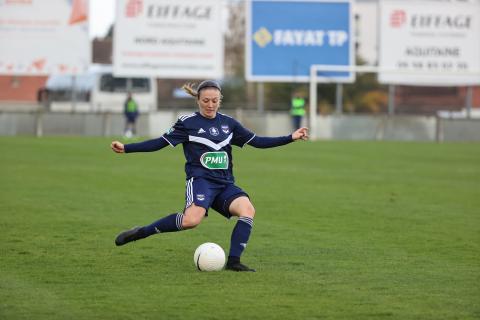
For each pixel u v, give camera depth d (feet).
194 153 85.71
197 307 69.77
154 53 382.01
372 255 96.43
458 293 76.13
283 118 388.37
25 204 139.23
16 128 378.12
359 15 599.98
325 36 388.37
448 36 398.42
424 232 114.93
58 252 96.27
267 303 71.41
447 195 161.17
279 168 219.20
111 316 66.69
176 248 99.96
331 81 390.42
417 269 87.92
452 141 390.42
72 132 380.99
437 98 609.42
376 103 569.64
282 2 384.88
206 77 384.88
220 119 86.74
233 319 65.92
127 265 88.74
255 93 604.49
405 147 323.37
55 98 471.62
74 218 124.26
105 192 158.10
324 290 76.84
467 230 116.98
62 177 184.03
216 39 383.86
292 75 387.75
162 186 169.58
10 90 516.32
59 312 67.97
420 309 69.72
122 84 453.58
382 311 68.90
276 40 385.70
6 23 374.43
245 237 85.66
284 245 102.99
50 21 376.07
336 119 396.57
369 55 598.34
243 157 258.98
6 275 83.15
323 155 269.85
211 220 125.80
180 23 382.22
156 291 75.82
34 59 376.68
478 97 612.29
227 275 83.46
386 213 134.51
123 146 84.69
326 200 151.23
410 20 396.78
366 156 267.18
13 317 66.28
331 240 107.34
